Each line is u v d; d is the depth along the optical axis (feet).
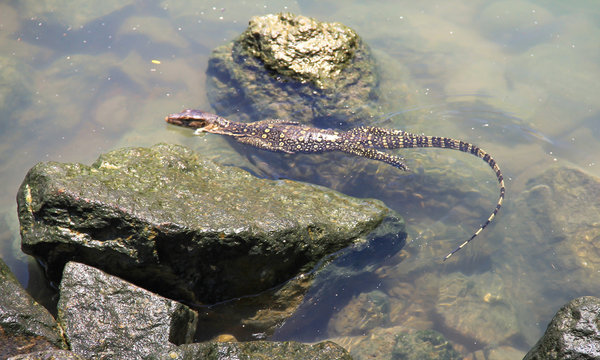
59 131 14.75
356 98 14.79
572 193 14.66
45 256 13.83
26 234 13.82
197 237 13.79
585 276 14.40
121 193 13.82
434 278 14.39
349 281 14.19
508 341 14.30
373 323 14.20
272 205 14.01
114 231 13.78
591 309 13.58
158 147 14.11
